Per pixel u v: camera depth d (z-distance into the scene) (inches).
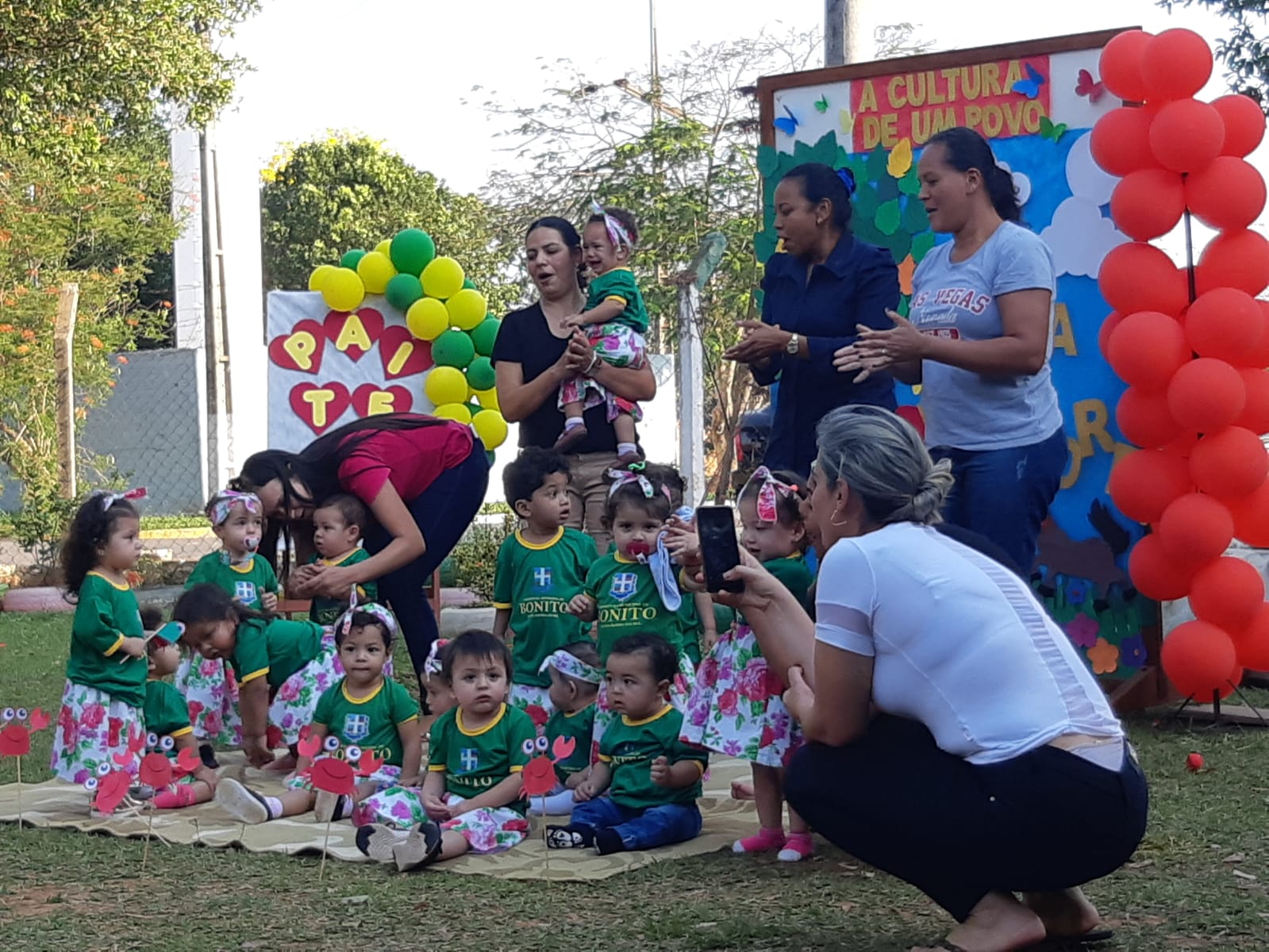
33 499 589.9
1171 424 245.1
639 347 253.3
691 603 219.9
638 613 215.3
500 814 189.3
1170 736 250.4
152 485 844.6
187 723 225.9
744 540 185.9
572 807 204.8
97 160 567.5
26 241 706.8
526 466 236.7
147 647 230.2
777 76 301.6
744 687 180.2
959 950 126.0
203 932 148.5
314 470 228.8
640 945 141.0
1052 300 196.4
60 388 578.2
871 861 131.5
